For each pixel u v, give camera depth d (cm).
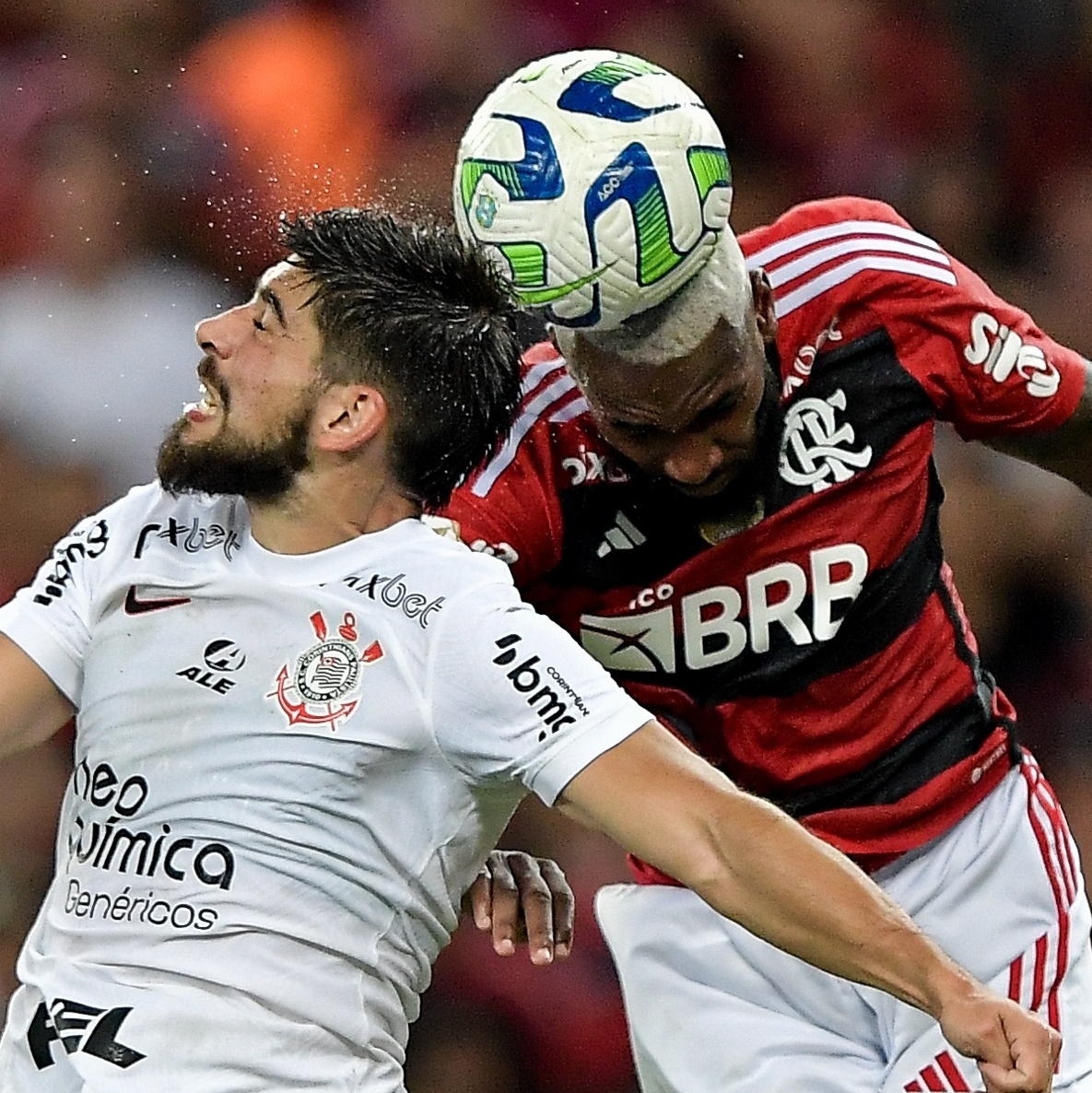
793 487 1012
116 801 828
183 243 2070
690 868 781
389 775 816
